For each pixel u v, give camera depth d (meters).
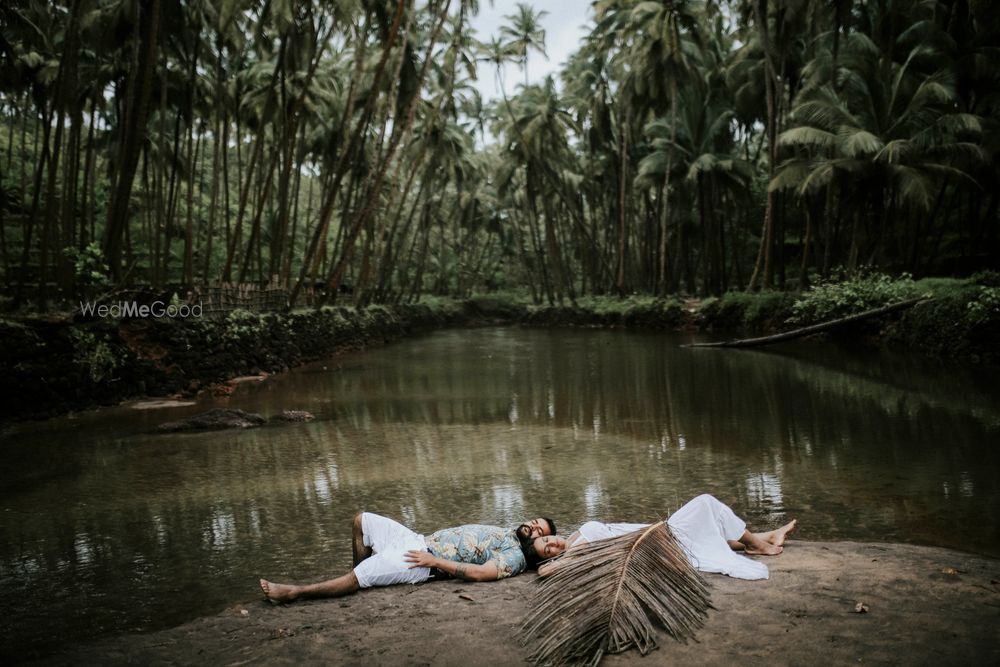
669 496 6.05
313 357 20.98
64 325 11.40
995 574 3.49
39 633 3.65
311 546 4.95
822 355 17.33
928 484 6.10
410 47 26.61
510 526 5.31
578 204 47.22
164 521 5.63
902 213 27.62
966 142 20.03
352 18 19.48
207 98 24.08
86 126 32.00
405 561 3.80
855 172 20.78
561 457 7.71
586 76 39.78
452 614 3.25
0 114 32.31
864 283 20.12
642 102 34.84
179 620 3.77
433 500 6.10
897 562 3.72
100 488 6.68
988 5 20.27
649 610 3.08
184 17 17.53
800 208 34.59
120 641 3.22
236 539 5.14
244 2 17.52
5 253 18.22
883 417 9.27
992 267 25.41
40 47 17.94
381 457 7.89
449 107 33.28
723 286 34.28
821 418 9.42
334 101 28.73
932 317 16.33
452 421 10.27
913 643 2.66
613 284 44.22
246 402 12.45
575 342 26.69
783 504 5.70
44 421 10.44
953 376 12.66
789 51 27.42
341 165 21.47
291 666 2.79
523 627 3.01
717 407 10.69
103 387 11.85
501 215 55.28
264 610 3.54
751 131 35.00
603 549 3.40
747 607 3.10
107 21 16.17
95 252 12.61
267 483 6.79
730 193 36.28
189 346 13.84
